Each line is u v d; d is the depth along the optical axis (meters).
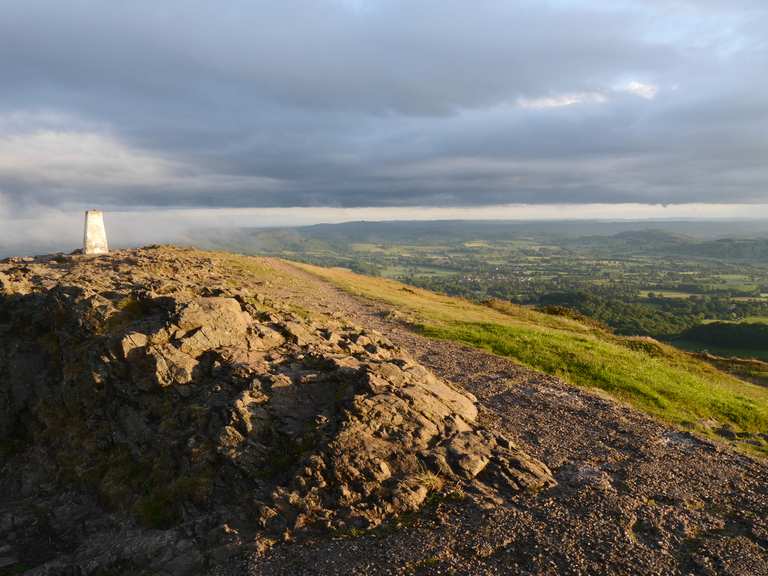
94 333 19.22
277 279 48.81
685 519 11.91
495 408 19.19
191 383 16.41
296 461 13.27
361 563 10.52
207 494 13.22
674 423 19.78
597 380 24.95
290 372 16.39
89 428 17.48
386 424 14.23
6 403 20.72
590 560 10.38
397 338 30.23
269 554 11.06
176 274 36.25
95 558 12.35
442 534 11.26
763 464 15.32
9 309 23.73
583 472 14.21
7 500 17.14
